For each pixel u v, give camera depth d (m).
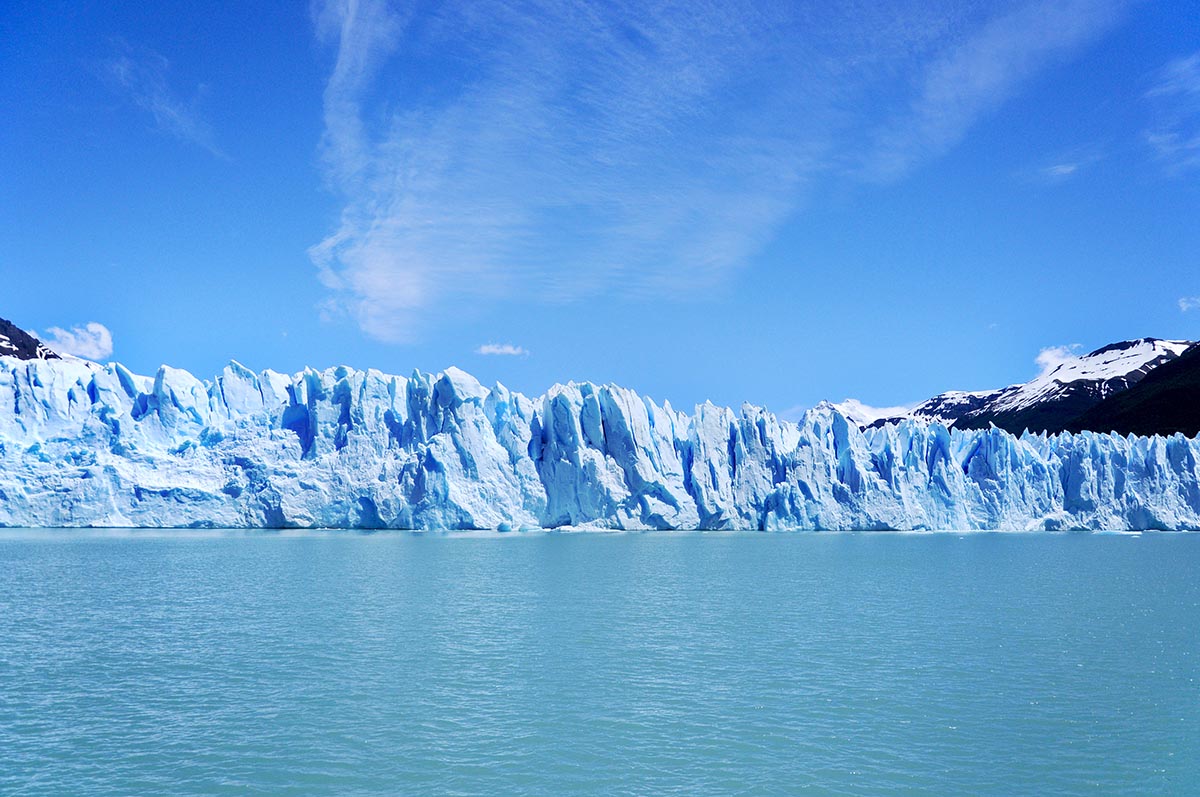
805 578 49.44
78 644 29.16
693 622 34.03
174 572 49.19
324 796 16.81
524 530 84.50
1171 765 18.45
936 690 23.88
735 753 19.08
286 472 82.12
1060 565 57.84
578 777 17.77
